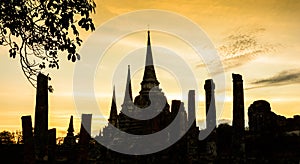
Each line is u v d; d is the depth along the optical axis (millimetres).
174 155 37719
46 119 24781
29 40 12219
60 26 11859
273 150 32156
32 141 24609
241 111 29297
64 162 35188
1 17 11781
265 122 40312
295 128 35531
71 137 52469
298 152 31062
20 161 30609
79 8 11508
